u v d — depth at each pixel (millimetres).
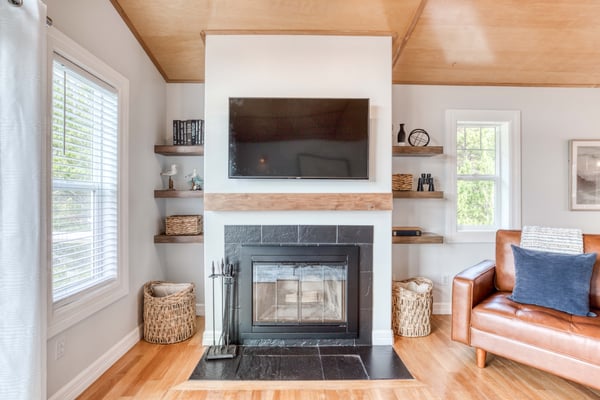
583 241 2227
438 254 3229
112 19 2234
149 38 2594
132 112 2514
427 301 2686
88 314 1963
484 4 2266
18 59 1388
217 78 2492
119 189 2316
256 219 2514
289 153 2412
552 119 3275
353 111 2424
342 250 2518
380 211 2543
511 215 3232
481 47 2717
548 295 2031
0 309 1347
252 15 2344
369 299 2535
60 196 1839
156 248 2953
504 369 2170
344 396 1886
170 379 2039
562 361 1802
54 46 1705
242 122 2406
